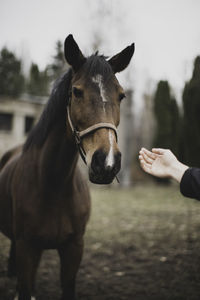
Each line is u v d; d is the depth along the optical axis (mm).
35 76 16172
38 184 1537
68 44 1420
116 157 1168
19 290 1517
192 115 7344
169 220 4500
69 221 1571
